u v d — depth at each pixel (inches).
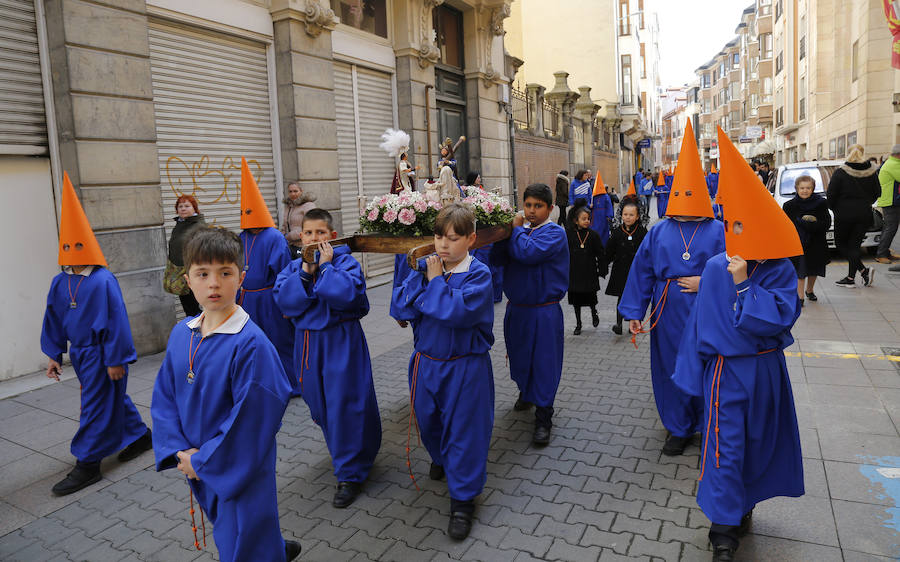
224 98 326.0
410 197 153.3
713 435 114.2
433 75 486.6
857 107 895.1
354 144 425.1
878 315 292.2
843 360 226.5
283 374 98.0
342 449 146.5
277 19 347.3
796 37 1416.1
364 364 151.4
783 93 1584.6
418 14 467.2
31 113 242.5
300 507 144.1
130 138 262.2
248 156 342.6
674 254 160.6
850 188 352.5
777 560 114.6
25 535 137.6
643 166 1905.8
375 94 446.6
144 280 267.3
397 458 169.5
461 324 127.1
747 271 113.8
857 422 172.4
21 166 242.1
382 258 465.7
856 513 128.3
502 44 598.5
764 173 756.6
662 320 163.6
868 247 492.4
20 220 242.7
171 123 297.0
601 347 269.0
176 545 131.8
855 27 918.4
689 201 158.2
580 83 1355.8
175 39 297.6
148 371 248.1
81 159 245.4
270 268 208.2
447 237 128.3
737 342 112.3
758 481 116.9
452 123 538.0
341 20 407.8
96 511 147.4
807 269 323.6
